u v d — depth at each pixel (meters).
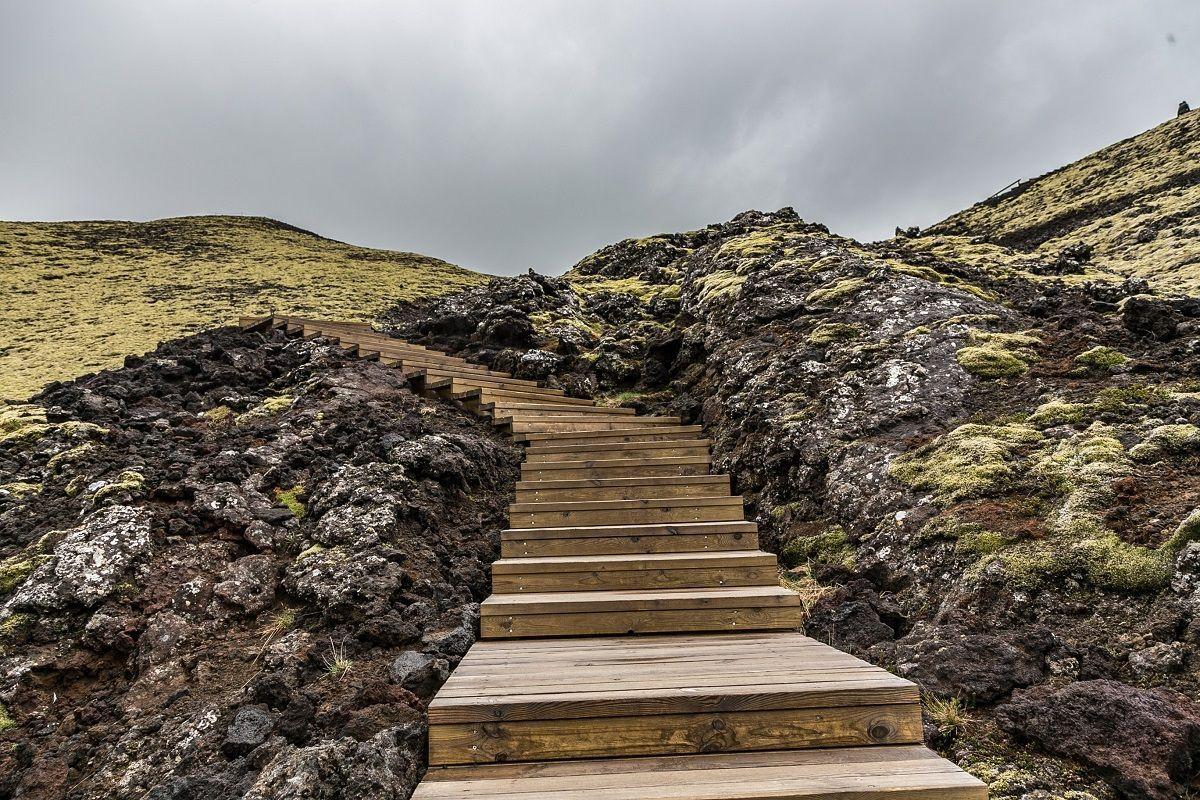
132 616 4.98
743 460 7.58
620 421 9.38
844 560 5.64
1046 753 3.33
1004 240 59.69
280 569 5.52
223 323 18.75
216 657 4.73
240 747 3.83
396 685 4.19
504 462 7.94
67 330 19.95
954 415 6.62
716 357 9.99
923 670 3.97
